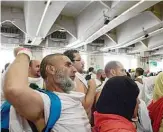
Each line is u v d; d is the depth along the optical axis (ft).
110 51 39.70
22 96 2.84
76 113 3.41
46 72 3.67
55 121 3.18
